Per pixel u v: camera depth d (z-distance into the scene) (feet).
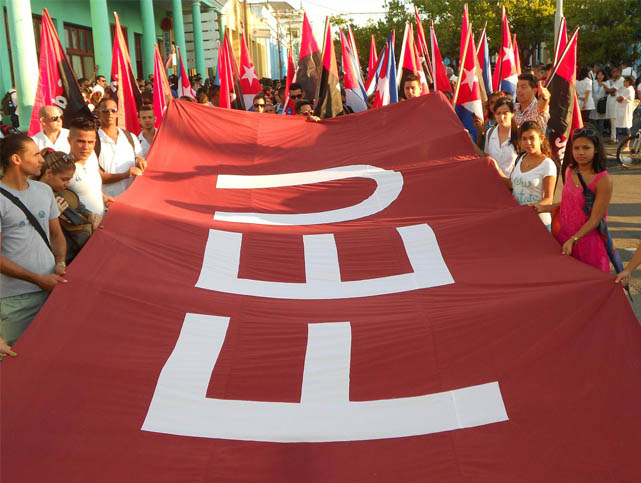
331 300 15.29
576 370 12.68
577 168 16.14
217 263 16.38
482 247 16.88
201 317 14.11
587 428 11.46
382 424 11.59
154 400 11.82
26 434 10.97
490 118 27.58
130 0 82.89
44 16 22.11
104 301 14.03
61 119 21.22
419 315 14.25
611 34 79.97
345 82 32.68
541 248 16.44
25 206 13.83
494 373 12.62
